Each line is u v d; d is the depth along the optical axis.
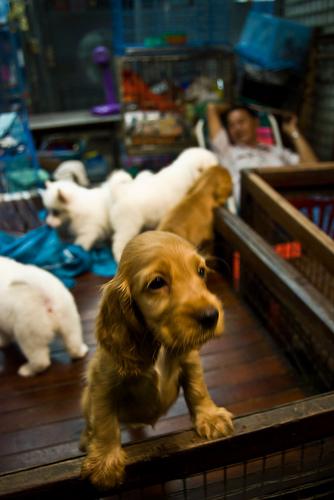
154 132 4.12
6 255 2.75
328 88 4.06
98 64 5.18
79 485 1.04
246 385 2.03
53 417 1.88
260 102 4.17
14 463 1.67
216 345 2.28
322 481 1.43
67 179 4.16
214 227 2.84
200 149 3.22
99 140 5.25
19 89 3.92
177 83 4.53
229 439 1.12
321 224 3.30
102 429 1.07
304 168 3.09
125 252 1.03
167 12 4.07
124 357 1.02
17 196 4.03
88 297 2.67
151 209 2.79
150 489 1.51
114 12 4.01
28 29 5.39
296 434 1.18
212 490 1.47
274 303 2.52
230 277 2.86
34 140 5.09
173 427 1.80
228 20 4.18
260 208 2.96
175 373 1.18
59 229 3.10
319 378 2.02
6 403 1.96
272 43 3.77
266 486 1.41
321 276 2.79
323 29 3.92
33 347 2.02
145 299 0.96
